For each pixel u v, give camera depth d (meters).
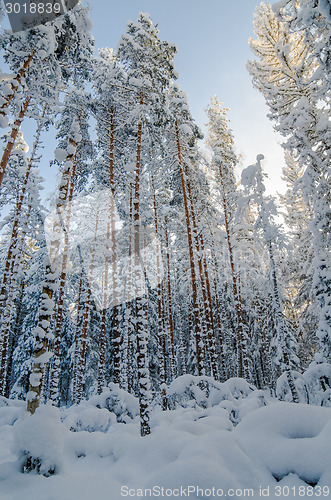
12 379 19.17
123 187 14.17
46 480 4.02
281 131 10.73
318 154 10.45
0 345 12.55
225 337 21.98
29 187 14.34
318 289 9.74
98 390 12.59
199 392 8.84
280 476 3.47
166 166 15.51
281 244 8.74
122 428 7.28
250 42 13.31
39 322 5.85
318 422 4.10
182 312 24.75
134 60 10.98
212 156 18.59
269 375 21.25
